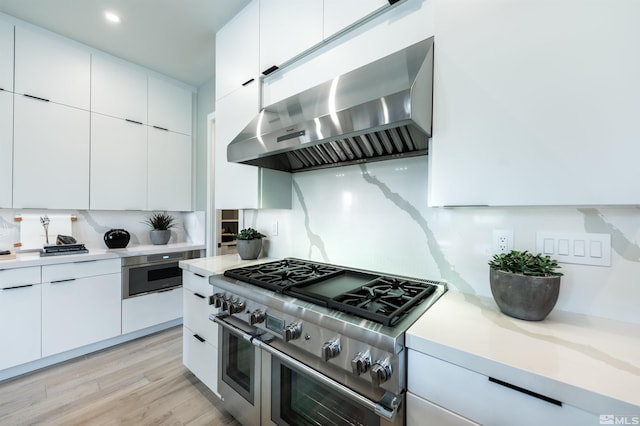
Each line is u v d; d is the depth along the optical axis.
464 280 1.21
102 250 2.55
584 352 0.69
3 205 2.07
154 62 2.76
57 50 2.31
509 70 0.84
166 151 3.03
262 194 1.76
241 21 1.86
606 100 0.71
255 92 1.75
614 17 0.70
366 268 1.55
